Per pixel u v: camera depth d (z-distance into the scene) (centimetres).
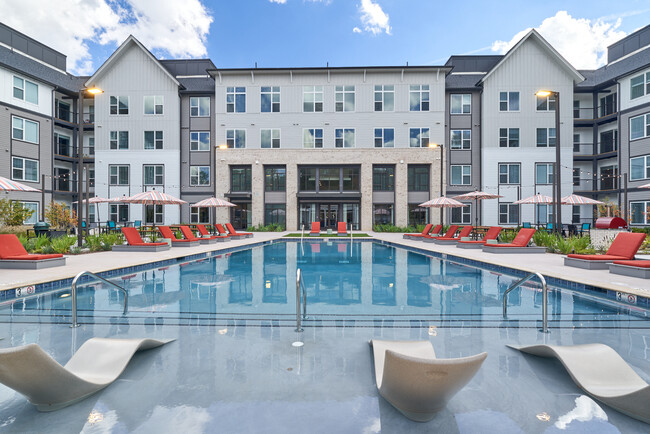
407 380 211
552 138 2702
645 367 332
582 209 2808
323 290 699
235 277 845
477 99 2784
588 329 443
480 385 293
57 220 2281
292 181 2744
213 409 257
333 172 2808
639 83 2408
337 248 1602
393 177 2784
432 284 764
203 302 589
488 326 455
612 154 2620
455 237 1717
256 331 433
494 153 2711
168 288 711
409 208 2781
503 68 2712
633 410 243
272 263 1105
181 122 2867
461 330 439
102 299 607
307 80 2775
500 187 2711
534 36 2686
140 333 426
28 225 2208
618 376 285
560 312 523
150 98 2802
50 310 529
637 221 2408
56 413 253
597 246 1284
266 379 303
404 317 498
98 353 322
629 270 732
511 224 2703
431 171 2720
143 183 2808
